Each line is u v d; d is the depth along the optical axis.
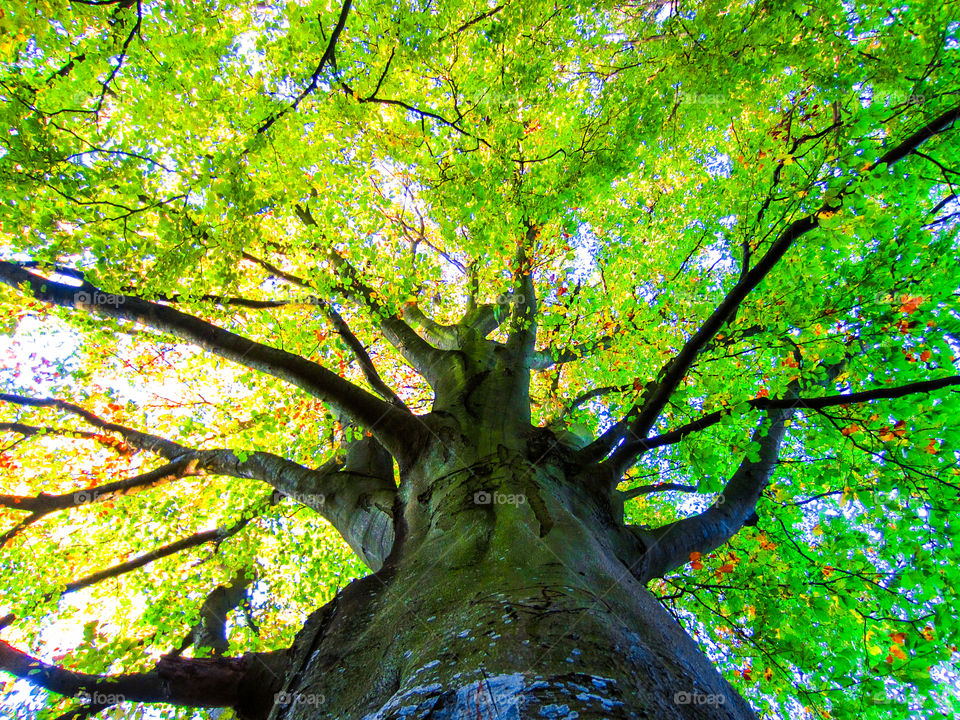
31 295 4.23
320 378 4.30
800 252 5.68
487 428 4.19
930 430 3.80
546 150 6.81
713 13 4.59
